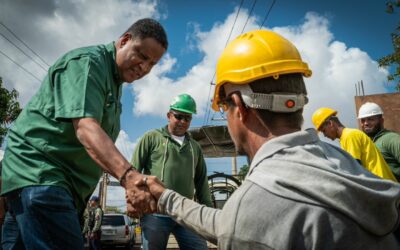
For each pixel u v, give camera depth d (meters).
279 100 1.28
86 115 1.94
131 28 2.44
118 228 18.75
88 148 1.89
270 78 1.30
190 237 3.55
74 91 2.01
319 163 1.14
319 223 1.04
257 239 1.07
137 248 20.69
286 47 1.35
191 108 3.89
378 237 1.11
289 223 1.05
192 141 4.01
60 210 2.10
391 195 1.10
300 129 1.32
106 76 2.29
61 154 2.16
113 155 1.82
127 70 2.43
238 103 1.34
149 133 3.89
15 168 2.16
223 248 1.15
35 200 2.06
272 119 1.30
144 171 3.87
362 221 1.06
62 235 2.09
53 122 2.16
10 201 2.21
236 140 1.40
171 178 3.71
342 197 1.06
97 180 2.43
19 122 2.28
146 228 3.50
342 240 1.04
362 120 4.73
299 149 1.19
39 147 2.14
